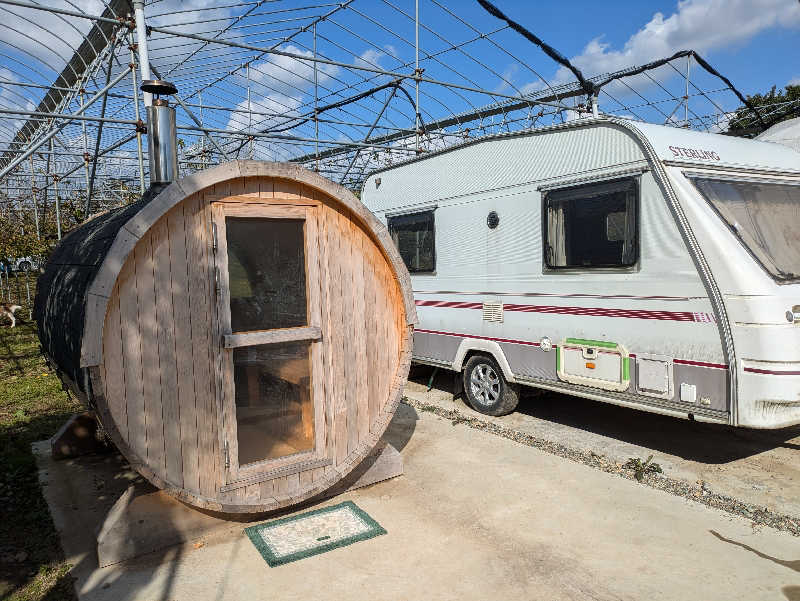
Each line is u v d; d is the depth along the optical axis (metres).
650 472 4.73
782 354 4.05
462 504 4.16
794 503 4.18
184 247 3.41
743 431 5.82
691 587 3.15
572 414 6.59
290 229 3.81
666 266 4.63
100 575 3.32
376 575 3.28
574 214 5.39
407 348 4.29
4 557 3.55
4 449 5.47
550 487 4.45
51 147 11.22
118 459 5.21
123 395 3.22
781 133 8.15
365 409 4.21
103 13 7.27
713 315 4.33
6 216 18.16
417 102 10.74
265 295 3.73
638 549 3.55
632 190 4.88
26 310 16.75
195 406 3.48
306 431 3.96
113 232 3.43
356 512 4.02
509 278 6.08
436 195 7.01
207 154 12.88
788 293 4.15
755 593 3.09
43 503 4.32
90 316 3.02
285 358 3.83
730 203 4.61
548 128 5.60
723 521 3.91
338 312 4.02
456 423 6.20
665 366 4.67
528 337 5.89
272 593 3.12
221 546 3.60
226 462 3.60
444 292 6.96
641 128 4.82
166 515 3.58
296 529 3.78
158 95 4.89
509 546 3.58
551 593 3.10
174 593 3.13
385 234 4.09
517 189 5.95
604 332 5.14
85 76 8.73
